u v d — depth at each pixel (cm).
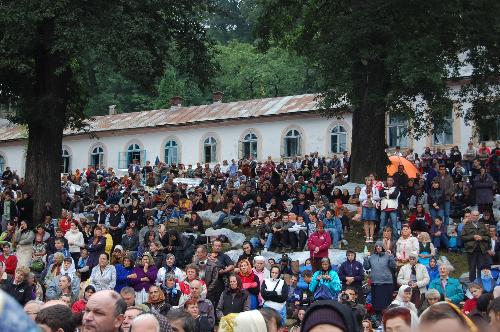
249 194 3066
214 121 5259
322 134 4909
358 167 3038
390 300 1741
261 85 7044
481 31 2781
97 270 1778
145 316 596
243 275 1521
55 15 2547
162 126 5431
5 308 199
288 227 2408
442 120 2825
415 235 2239
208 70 3119
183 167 4509
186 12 2994
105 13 2622
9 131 5984
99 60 2598
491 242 2016
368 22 2714
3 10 2459
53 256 1853
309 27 3338
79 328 734
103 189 3653
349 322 359
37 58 2859
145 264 1798
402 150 4647
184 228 2862
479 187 2577
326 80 2895
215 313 1558
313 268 1992
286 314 1697
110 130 5588
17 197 3003
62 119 2920
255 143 5153
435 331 324
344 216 2614
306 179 3809
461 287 1722
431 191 2439
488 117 2997
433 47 2677
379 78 2819
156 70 2925
